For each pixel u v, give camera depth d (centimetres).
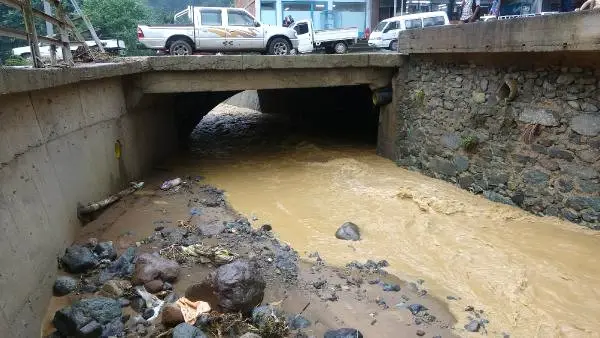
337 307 505
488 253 629
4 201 418
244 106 2319
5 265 391
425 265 607
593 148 649
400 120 1089
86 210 643
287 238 686
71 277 524
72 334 418
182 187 923
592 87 638
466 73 860
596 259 600
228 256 588
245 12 1407
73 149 632
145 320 456
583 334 461
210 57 973
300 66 1021
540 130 723
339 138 1426
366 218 757
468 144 852
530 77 729
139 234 658
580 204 677
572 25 602
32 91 509
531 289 542
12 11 1557
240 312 459
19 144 469
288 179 1001
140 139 983
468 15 1133
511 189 788
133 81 941
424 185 918
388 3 2688
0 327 356
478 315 497
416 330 468
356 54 1039
